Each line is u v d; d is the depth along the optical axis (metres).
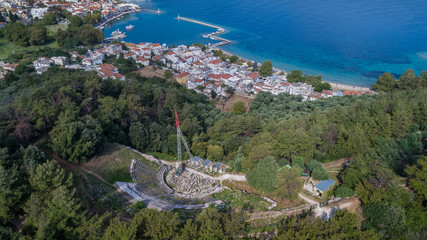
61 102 110.75
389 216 67.56
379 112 113.31
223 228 59.50
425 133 100.75
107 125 113.25
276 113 163.38
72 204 58.88
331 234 61.12
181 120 139.75
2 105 120.00
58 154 92.12
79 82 137.12
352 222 63.62
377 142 96.75
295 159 92.12
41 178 63.59
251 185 82.81
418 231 69.00
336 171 95.25
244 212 73.56
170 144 114.00
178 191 89.62
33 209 58.25
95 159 95.00
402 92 164.12
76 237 58.34
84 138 91.88
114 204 76.00
